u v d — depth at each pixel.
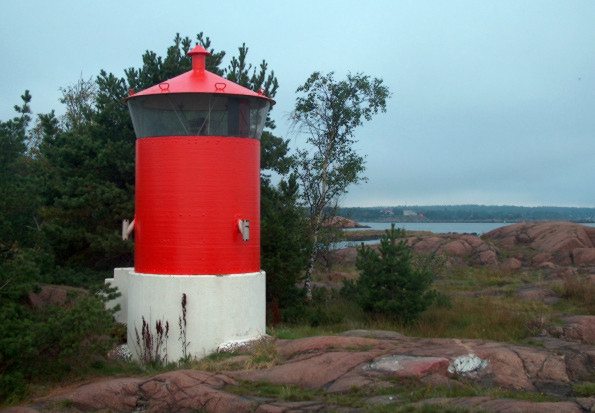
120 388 12.05
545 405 10.00
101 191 22.80
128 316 16.19
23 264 14.27
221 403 11.02
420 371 11.80
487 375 12.22
